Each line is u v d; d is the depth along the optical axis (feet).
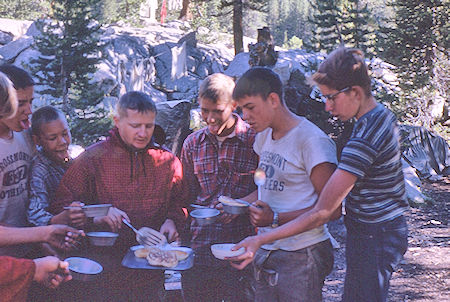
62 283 7.82
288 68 46.83
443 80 62.44
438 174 43.16
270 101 7.95
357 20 43.01
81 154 8.42
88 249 7.87
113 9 88.33
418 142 43.88
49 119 8.45
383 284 8.01
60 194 8.31
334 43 43.86
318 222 7.52
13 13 95.96
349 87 7.56
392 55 62.64
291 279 8.38
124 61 74.59
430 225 27.20
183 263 8.00
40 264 6.74
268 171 8.43
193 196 10.03
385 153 7.56
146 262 7.93
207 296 9.62
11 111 7.09
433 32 62.44
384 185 7.75
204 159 9.81
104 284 7.95
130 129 7.94
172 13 135.44
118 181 8.45
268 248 8.57
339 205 7.53
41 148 8.69
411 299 15.69
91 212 7.73
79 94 46.50
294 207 8.14
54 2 47.83
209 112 9.28
